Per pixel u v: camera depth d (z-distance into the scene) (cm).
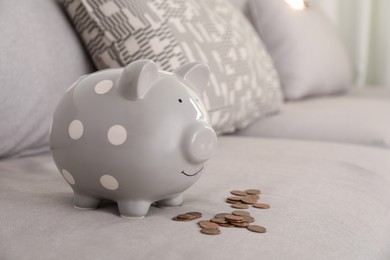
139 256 50
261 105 134
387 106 157
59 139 62
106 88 61
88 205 64
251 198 70
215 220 60
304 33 183
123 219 60
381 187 91
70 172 62
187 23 114
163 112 59
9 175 82
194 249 52
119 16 103
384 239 71
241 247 53
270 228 60
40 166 88
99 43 105
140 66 58
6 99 90
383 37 260
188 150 59
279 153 103
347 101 172
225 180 81
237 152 103
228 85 117
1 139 90
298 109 154
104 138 58
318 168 92
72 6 106
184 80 65
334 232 64
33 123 95
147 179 59
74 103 62
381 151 116
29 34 96
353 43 258
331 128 130
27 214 61
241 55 127
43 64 96
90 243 53
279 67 179
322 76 186
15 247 53
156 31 104
